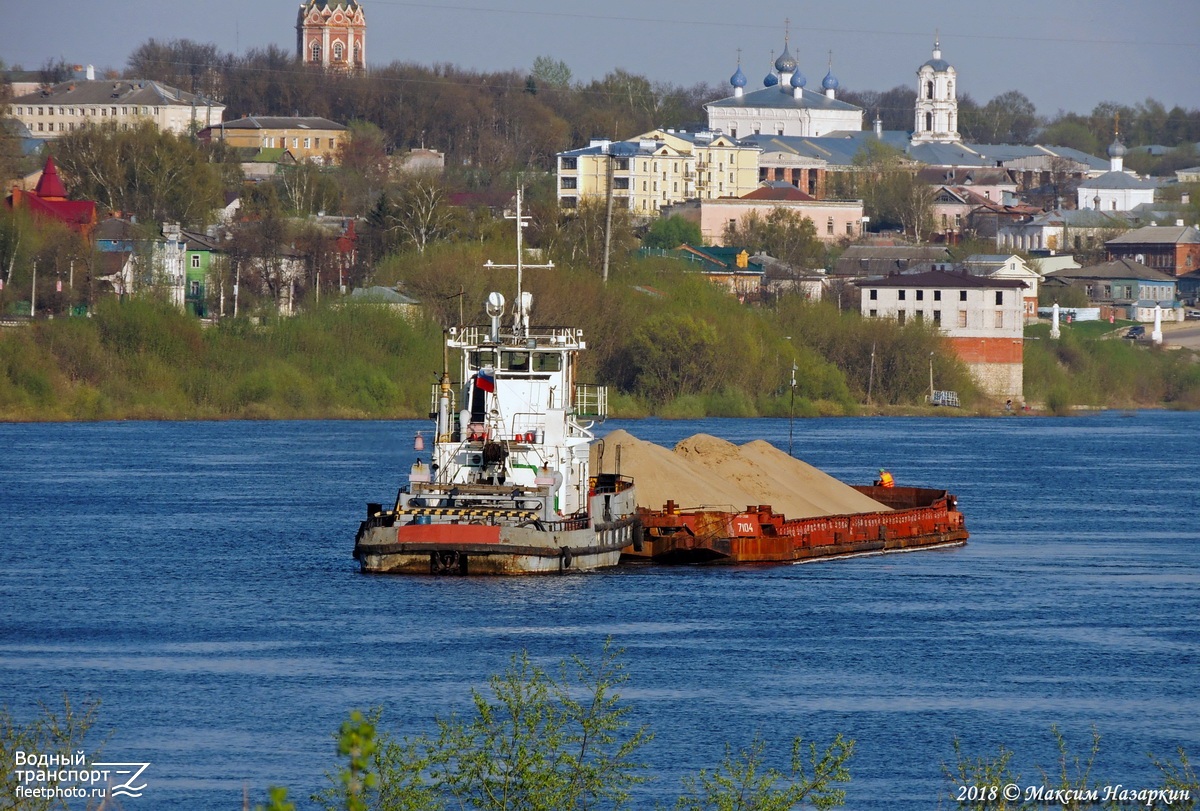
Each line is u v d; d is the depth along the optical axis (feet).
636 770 437.99
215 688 516.32
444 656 561.02
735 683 532.32
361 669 541.75
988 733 480.64
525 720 385.50
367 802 358.84
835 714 497.46
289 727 472.03
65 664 551.18
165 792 415.03
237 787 419.33
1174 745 472.03
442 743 380.17
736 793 388.16
